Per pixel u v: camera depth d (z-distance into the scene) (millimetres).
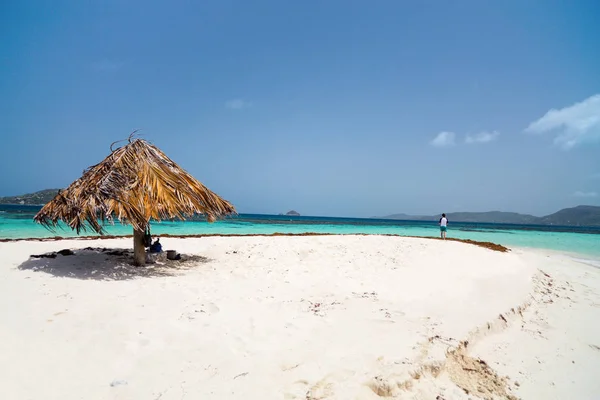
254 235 19844
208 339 4836
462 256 13117
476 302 7281
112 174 8711
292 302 6742
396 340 5023
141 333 4875
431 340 5137
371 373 4090
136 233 9641
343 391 3752
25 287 6809
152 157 9641
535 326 6742
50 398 3320
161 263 10219
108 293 6699
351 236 18125
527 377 4801
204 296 6879
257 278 8766
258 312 6066
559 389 4586
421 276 9547
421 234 33938
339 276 9250
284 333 5176
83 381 3643
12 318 5086
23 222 26094
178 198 9086
